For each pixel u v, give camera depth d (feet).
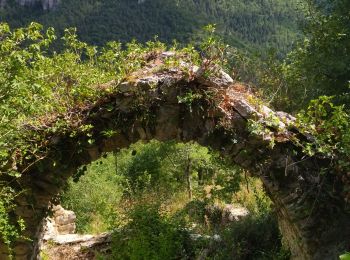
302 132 17.74
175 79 18.19
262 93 21.30
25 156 18.93
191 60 18.57
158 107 18.53
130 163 59.36
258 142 18.04
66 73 18.86
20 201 19.43
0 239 19.67
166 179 52.03
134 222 28.86
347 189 17.43
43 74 15.56
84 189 50.83
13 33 13.26
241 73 22.26
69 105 19.03
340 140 17.48
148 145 56.13
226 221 33.35
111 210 32.83
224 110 18.11
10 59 12.82
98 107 18.99
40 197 19.95
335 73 25.72
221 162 22.94
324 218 17.79
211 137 18.70
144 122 18.93
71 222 40.57
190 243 27.99
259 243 25.45
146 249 26.78
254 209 32.73
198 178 49.14
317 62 26.48
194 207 36.32
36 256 22.09
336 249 17.28
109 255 29.91
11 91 13.03
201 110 18.40
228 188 24.54
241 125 18.21
